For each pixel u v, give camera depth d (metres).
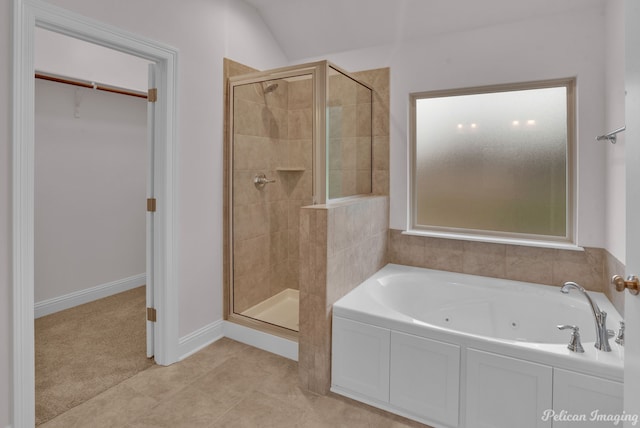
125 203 4.03
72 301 3.57
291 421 2.01
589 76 2.47
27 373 1.81
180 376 2.42
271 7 3.20
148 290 2.60
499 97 2.86
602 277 2.51
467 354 1.88
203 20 2.72
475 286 2.74
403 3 2.81
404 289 2.89
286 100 2.74
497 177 2.90
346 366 2.23
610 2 2.29
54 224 3.42
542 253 2.70
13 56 1.71
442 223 3.12
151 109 2.50
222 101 2.91
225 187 2.97
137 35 2.23
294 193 2.80
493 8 2.64
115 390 2.25
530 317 2.54
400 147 3.14
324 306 2.24
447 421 1.95
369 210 2.83
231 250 2.99
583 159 2.52
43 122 3.29
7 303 1.75
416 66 3.04
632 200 1.15
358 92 3.01
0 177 1.70
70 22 1.91
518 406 1.78
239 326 2.94
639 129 1.09
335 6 3.03
